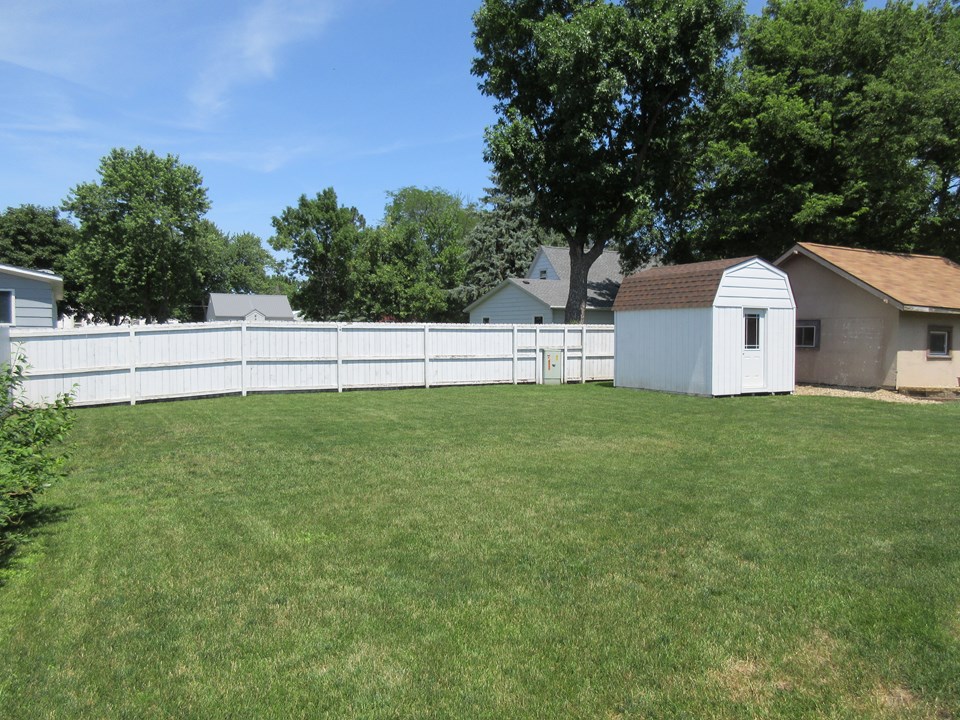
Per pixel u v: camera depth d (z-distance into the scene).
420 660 3.44
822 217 23.42
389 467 7.88
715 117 26.09
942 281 19.50
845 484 7.06
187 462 8.16
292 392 16.97
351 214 38.84
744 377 16.55
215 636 3.69
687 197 28.67
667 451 8.97
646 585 4.37
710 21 23.23
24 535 5.32
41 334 13.31
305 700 3.09
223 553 4.96
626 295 18.61
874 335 17.81
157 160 43.09
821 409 13.76
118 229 42.69
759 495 6.59
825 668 3.35
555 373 20.55
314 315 39.03
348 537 5.32
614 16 22.84
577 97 23.14
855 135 22.38
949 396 16.89
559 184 25.47
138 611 3.99
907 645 3.56
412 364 18.55
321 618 3.90
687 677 3.28
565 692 3.16
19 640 3.63
